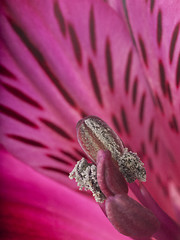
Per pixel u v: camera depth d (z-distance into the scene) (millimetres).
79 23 71
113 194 63
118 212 63
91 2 70
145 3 71
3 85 71
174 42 71
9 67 71
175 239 70
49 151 72
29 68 72
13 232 71
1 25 70
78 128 66
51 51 72
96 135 66
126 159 65
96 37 72
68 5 70
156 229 65
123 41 72
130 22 72
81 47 72
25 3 70
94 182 64
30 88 72
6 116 71
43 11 70
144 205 69
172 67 72
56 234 72
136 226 64
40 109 72
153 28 71
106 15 71
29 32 71
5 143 71
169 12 70
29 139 72
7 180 72
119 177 64
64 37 72
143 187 70
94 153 66
